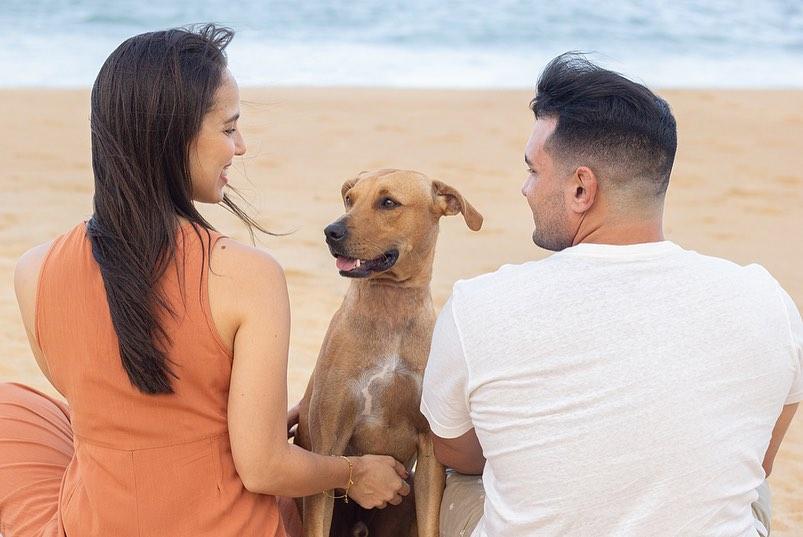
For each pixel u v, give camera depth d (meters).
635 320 2.37
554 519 2.38
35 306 2.61
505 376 2.43
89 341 2.55
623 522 2.34
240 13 22.48
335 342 3.51
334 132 11.98
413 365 3.50
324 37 20.52
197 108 2.58
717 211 9.02
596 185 2.50
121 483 2.60
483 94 14.83
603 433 2.33
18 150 10.82
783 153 11.35
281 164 10.41
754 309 2.42
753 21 23.55
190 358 2.56
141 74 2.55
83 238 2.62
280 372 2.61
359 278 3.50
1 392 3.06
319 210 8.79
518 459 2.42
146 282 2.49
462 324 2.51
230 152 2.71
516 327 2.42
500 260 7.52
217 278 2.55
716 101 14.39
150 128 2.54
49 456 2.97
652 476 2.33
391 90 15.02
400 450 3.64
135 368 2.50
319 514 3.30
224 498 2.64
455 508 3.06
